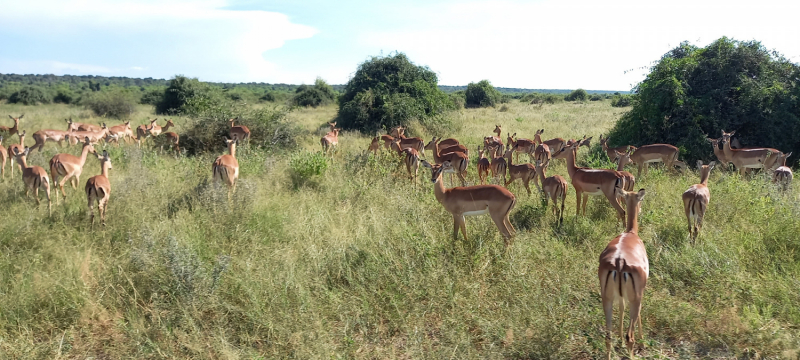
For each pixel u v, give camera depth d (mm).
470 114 31359
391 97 22078
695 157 12797
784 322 4602
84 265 5691
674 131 13258
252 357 4160
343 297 5293
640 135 13969
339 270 5797
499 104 46469
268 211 7625
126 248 6266
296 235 6945
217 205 7500
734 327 4461
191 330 4641
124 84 116688
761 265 5754
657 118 13328
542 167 9070
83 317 4949
